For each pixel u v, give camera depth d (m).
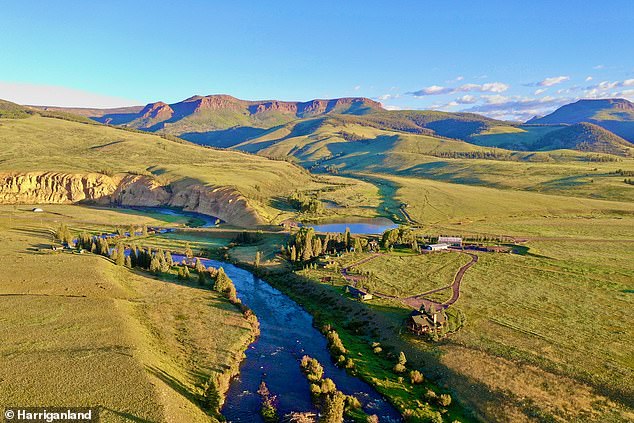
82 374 58.88
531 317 88.06
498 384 65.56
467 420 60.69
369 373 73.56
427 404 64.56
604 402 59.09
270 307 106.50
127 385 57.19
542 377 65.69
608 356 70.31
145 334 78.38
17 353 63.66
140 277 114.19
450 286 110.25
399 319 91.25
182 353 75.69
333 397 63.06
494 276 117.81
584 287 106.31
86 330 73.88
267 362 78.00
